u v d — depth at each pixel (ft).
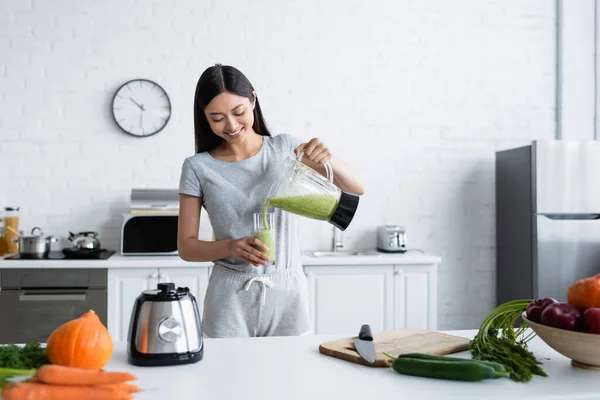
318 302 11.67
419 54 13.78
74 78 12.80
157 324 4.37
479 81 13.98
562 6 14.06
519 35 14.10
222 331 6.35
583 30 14.12
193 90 13.09
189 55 13.07
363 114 13.61
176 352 4.38
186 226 6.41
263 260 5.46
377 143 13.66
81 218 12.85
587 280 4.23
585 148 12.11
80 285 11.03
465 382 3.98
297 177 5.53
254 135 6.68
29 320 10.93
